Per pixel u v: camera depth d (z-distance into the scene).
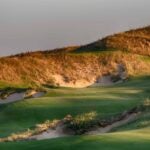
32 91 90.12
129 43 142.75
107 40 146.62
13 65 123.38
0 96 91.25
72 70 125.19
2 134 49.25
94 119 45.84
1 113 61.47
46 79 119.00
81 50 142.25
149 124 35.84
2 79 114.75
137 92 75.25
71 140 27.94
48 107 62.41
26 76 118.75
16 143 28.48
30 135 42.91
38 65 125.56
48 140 28.61
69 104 63.88
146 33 153.88
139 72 117.06
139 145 26.50
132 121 41.53
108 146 26.38
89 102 65.12
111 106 60.88
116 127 42.25
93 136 28.67
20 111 61.31
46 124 46.06
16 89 93.69
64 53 134.62
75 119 45.78
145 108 46.81
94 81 120.62
